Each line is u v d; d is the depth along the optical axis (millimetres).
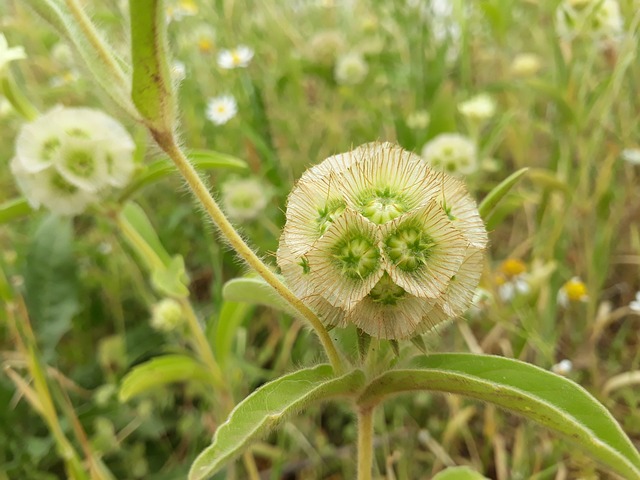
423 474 185
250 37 297
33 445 185
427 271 91
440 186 95
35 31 277
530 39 315
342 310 95
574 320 209
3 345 226
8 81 165
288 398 93
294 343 213
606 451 86
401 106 293
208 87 288
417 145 235
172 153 93
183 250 251
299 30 337
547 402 92
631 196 233
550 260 204
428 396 188
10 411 194
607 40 238
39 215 233
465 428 181
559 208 213
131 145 158
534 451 171
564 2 213
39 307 203
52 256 207
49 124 158
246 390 205
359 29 341
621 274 231
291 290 97
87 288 235
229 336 164
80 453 189
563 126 230
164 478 187
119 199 161
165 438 210
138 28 86
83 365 226
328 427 205
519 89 258
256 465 198
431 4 281
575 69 240
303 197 96
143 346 219
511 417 187
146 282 241
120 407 199
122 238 235
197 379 166
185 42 273
